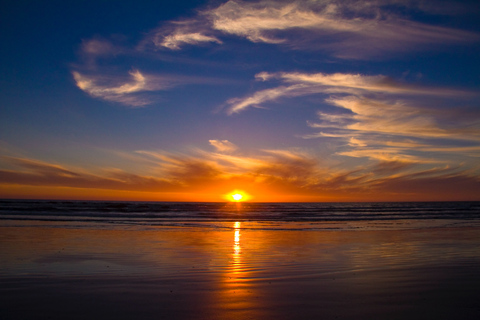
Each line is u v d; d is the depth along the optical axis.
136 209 49.81
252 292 5.96
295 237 16.00
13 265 8.43
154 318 4.59
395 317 4.67
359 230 20.11
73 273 7.55
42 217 29.11
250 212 47.31
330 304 5.26
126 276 7.29
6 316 4.63
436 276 7.33
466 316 4.71
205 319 4.56
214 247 12.33
